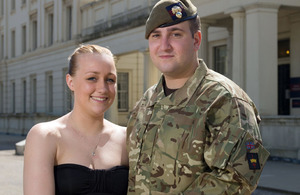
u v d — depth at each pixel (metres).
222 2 12.63
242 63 12.05
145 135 2.28
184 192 2.12
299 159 10.43
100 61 2.36
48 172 2.20
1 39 33.69
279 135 11.02
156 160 2.21
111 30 19.31
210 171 2.09
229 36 15.80
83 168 2.27
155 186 2.20
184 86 2.23
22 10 30.12
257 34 11.54
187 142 2.12
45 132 2.27
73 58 2.41
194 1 13.76
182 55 2.19
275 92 11.67
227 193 2.00
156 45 2.23
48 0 26.53
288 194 6.94
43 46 27.14
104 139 2.44
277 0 11.65
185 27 2.20
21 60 30.27
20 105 30.52
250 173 1.98
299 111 13.94
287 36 14.33
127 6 19.09
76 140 2.35
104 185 2.30
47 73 26.94
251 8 11.70
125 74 24.27
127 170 2.43
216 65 16.95
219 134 2.06
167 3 2.20
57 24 25.52
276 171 9.10
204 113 2.10
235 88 2.17
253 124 2.08
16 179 9.02
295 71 13.98
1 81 33.50
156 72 16.97
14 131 27.86
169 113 2.22
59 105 25.28
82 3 23.19
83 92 2.35
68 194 2.24
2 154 14.25
